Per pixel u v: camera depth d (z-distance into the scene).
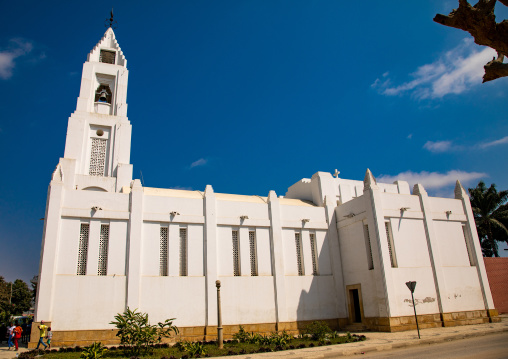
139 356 18.03
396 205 29.11
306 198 36.47
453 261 30.31
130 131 32.50
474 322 28.83
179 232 27.12
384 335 23.53
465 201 32.94
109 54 35.84
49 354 19.23
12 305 69.00
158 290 25.09
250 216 29.69
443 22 6.41
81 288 23.34
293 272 29.94
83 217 24.75
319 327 23.53
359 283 28.97
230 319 26.45
